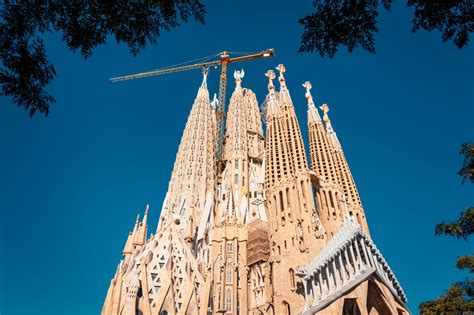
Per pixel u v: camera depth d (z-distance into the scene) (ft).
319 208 266.57
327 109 355.56
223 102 520.01
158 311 235.61
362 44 45.57
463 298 67.62
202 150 391.24
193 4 46.44
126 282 252.62
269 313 213.46
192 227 314.76
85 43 45.50
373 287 151.94
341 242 160.86
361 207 274.98
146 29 47.24
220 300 232.32
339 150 309.63
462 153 70.95
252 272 248.11
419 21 42.22
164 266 269.23
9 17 40.19
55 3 42.24
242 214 295.89
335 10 43.93
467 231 68.33
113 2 44.11
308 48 47.26
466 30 40.88
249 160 367.66
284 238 221.66
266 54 532.73
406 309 147.13
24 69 40.91
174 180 374.22
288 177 249.55
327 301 143.43
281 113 301.63
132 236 322.34
